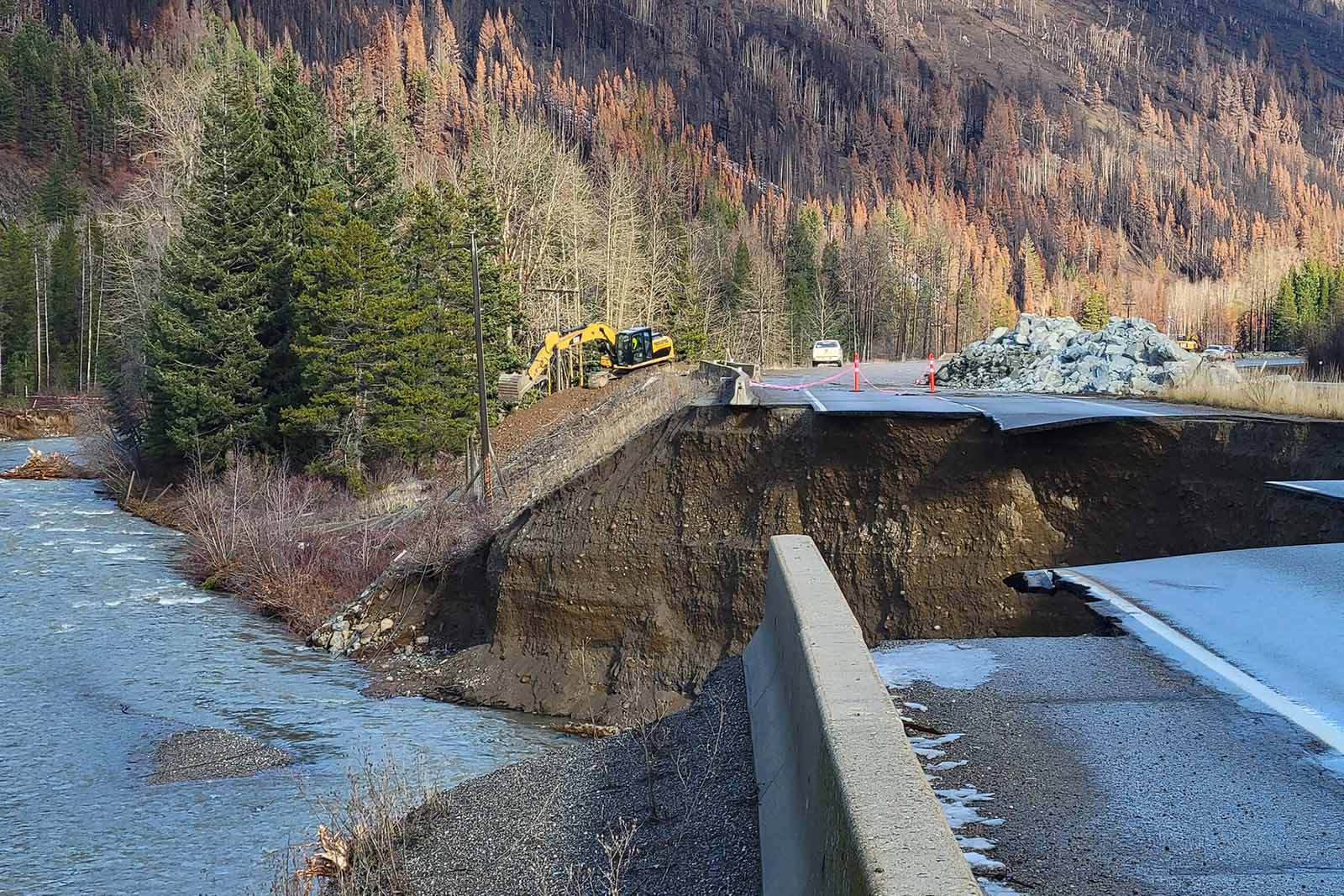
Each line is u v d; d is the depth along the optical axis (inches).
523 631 884.6
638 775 314.2
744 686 326.0
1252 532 720.3
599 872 266.5
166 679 876.6
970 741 239.9
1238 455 743.7
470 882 301.6
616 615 853.2
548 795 333.7
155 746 700.7
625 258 3270.2
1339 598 365.7
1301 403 824.9
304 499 1540.4
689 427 885.2
